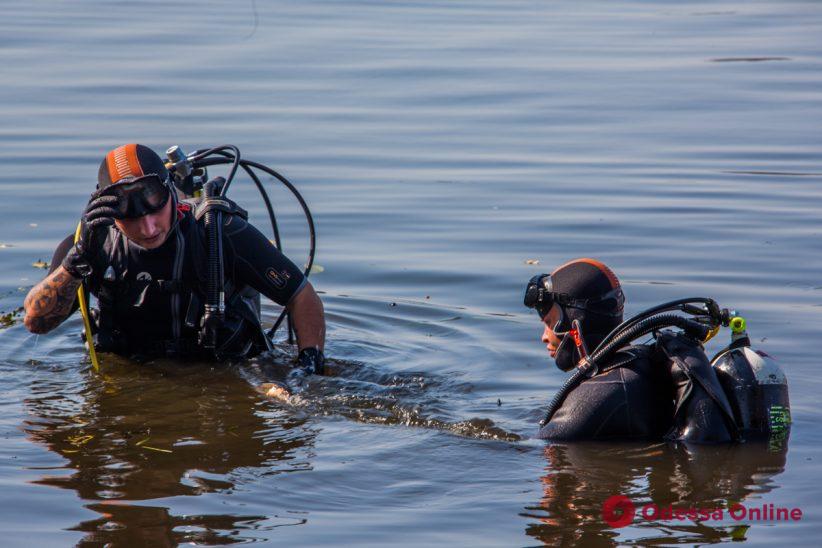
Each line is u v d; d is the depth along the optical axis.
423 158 20.17
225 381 10.17
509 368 10.84
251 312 10.90
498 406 9.53
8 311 12.46
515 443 8.40
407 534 6.80
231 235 10.59
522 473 7.78
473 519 7.02
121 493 7.44
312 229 11.91
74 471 7.84
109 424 8.95
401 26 35.53
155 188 9.52
